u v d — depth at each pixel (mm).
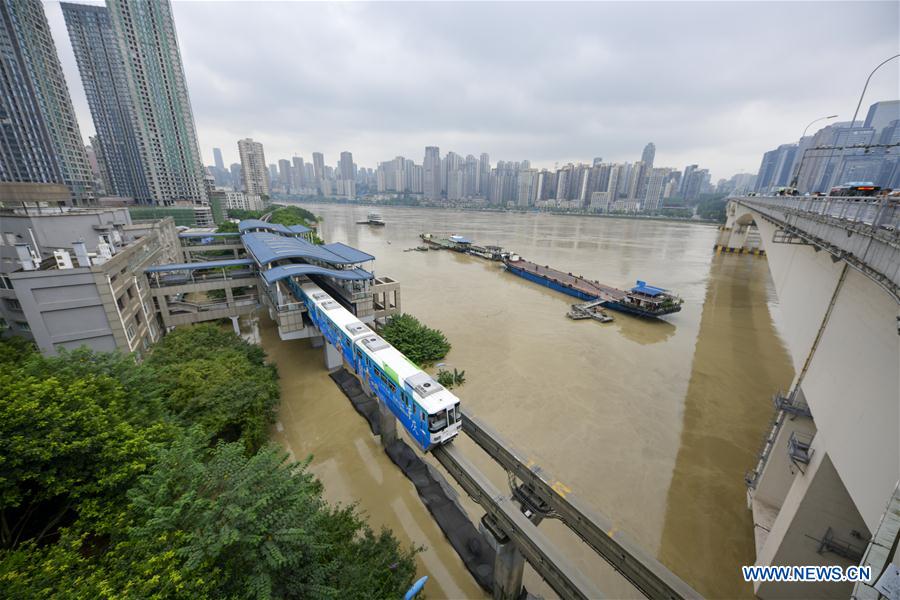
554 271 74562
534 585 18391
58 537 12844
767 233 38000
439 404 19516
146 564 9086
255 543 10000
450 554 19266
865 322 11914
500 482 23516
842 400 12352
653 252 107312
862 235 12156
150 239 46656
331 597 11242
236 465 12289
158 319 39781
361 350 26641
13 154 100062
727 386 35438
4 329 25906
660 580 12711
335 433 27719
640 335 47312
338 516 17328
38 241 35000
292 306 36375
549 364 38812
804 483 15023
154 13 131000
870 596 6102
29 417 11531
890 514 6301
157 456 12641
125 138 146125
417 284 68688
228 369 26469
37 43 106562
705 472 24562
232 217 148625
